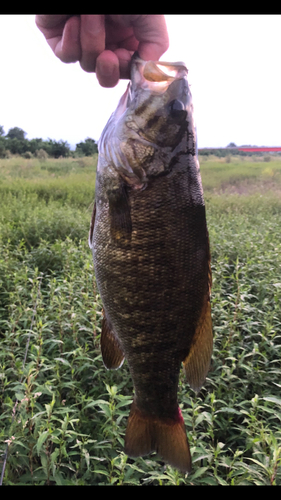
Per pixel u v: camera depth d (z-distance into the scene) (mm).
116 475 442
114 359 329
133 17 318
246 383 574
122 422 514
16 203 1796
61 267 1017
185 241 294
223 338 668
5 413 500
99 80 344
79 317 660
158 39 334
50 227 1330
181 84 309
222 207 2047
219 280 886
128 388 581
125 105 330
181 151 300
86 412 536
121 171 297
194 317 306
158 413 318
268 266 936
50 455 417
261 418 544
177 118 301
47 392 490
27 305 751
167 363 308
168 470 416
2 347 596
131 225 290
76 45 324
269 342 617
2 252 1023
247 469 400
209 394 522
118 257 294
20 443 406
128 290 293
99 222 308
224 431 518
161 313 295
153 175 291
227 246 1117
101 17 316
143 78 313
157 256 289
